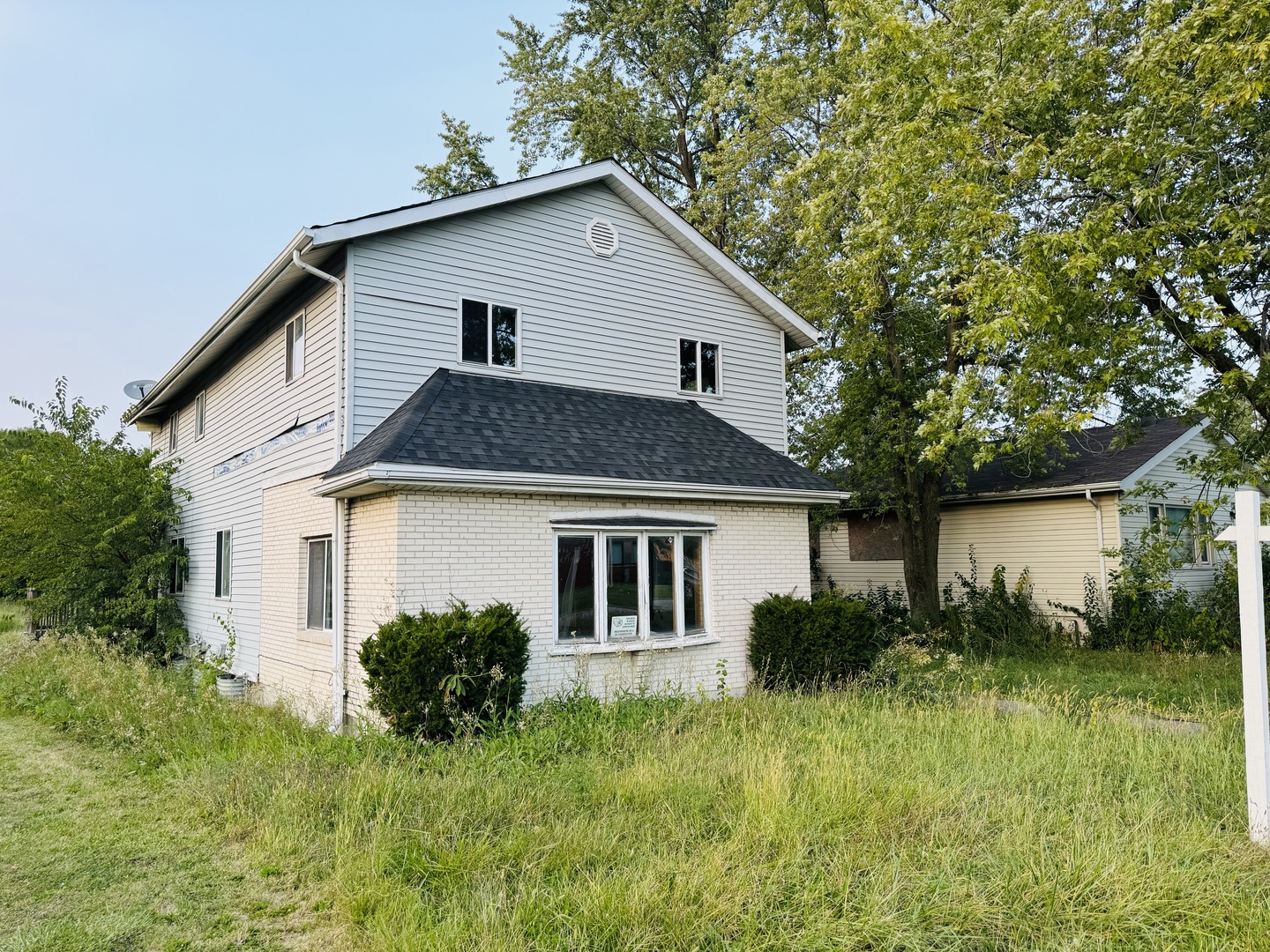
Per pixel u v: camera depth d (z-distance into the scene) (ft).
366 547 31.53
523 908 14.23
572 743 26.17
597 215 42.57
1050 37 32.27
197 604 54.29
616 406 40.55
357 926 14.57
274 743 26.22
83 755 28.07
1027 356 32.78
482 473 29.55
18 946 14.25
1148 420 65.87
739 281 47.34
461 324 37.22
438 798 19.94
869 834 17.13
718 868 15.30
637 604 35.12
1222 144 31.12
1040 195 33.73
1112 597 54.13
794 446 69.15
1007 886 14.84
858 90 35.35
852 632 36.81
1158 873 15.26
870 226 36.37
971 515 65.36
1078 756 22.70
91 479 52.90
